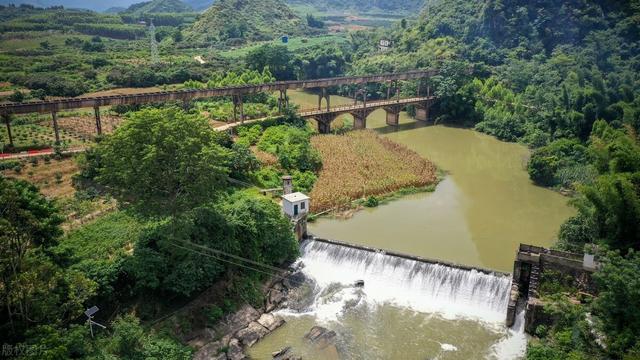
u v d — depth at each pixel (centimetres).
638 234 6650
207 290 6856
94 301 6112
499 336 6444
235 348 6266
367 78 16925
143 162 6347
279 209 7994
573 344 5491
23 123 13475
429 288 7306
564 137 13650
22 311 4966
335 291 7431
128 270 6281
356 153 12875
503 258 8394
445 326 6662
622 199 6631
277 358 6122
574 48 19975
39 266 5116
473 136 16362
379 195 10894
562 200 11038
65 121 13875
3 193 5097
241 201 7881
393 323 6750
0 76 17825
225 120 14512
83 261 6275
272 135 12888
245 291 7062
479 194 11325
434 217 10000
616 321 5344
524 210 10462
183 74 19925
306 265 8075
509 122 16025
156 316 6391
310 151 11850
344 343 6384
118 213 7938
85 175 9262
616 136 10869
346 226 9506
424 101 17988
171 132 6569
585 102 13512
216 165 6975
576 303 6250
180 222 6706
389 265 7650
